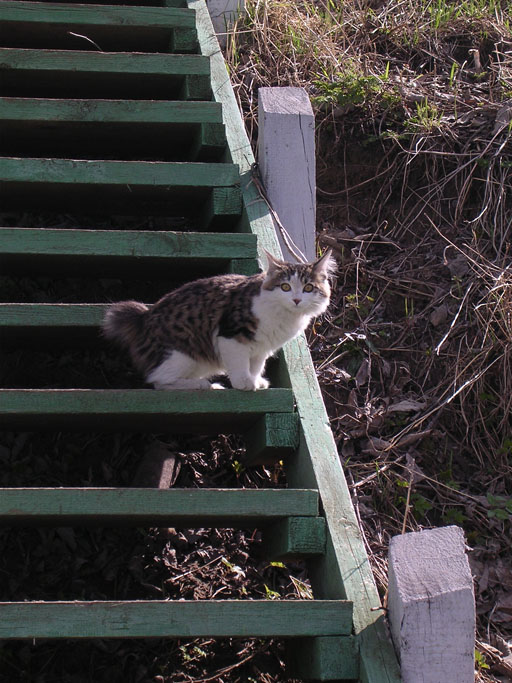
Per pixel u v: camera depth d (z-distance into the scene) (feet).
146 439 16.67
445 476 16.79
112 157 18.13
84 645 15.46
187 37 18.15
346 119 18.74
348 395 17.19
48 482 16.31
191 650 15.53
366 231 18.38
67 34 18.11
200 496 14.62
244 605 14.26
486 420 17.11
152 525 15.11
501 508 16.61
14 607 14.06
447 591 14.16
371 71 19.53
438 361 17.40
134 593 15.79
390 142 18.63
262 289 15.46
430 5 20.76
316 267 15.72
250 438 15.61
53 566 15.84
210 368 15.76
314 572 14.99
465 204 18.39
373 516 16.47
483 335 17.39
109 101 16.93
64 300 17.40
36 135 17.28
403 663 14.15
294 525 14.73
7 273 16.71
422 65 19.88
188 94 17.54
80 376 16.97
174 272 16.56
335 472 14.98
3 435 16.53
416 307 17.80
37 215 17.93
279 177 17.04
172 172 16.53
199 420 15.26
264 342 15.52
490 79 19.51
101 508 14.49
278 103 17.20
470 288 17.67
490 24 20.27
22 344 16.40
